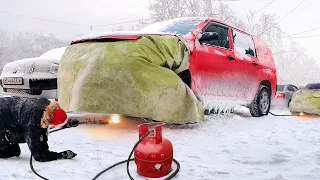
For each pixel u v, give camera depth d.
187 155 3.40
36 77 5.14
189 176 2.70
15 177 2.55
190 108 4.48
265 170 2.89
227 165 3.07
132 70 4.14
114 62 4.16
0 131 3.00
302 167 2.99
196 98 4.65
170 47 4.52
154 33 4.63
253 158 3.31
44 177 2.58
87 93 4.13
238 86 6.01
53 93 5.28
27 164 2.92
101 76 4.14
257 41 7.23
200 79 5.05
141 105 4.14
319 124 5.79
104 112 4.12
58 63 5.39
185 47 4.73
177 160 3.19
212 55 5.32
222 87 5.56
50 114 2.89
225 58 5.63
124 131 4.58
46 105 2.95
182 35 5.01
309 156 3.39
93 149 3.53
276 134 4.70
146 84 4.16
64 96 4.44
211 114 6.40
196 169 2.89
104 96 4.12
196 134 4.52
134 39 4.34
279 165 3.09
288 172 2.81
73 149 3.52
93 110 4.12
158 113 4.23
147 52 4.31
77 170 2.78
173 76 4.38
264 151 3.62
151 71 4.23
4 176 2.56
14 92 5.39
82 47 4.55
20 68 5.30
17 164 2.91
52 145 3.70
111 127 4.85
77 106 4.13
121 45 4.30
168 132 4.59
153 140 2.73
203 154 3.46
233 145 3.90
